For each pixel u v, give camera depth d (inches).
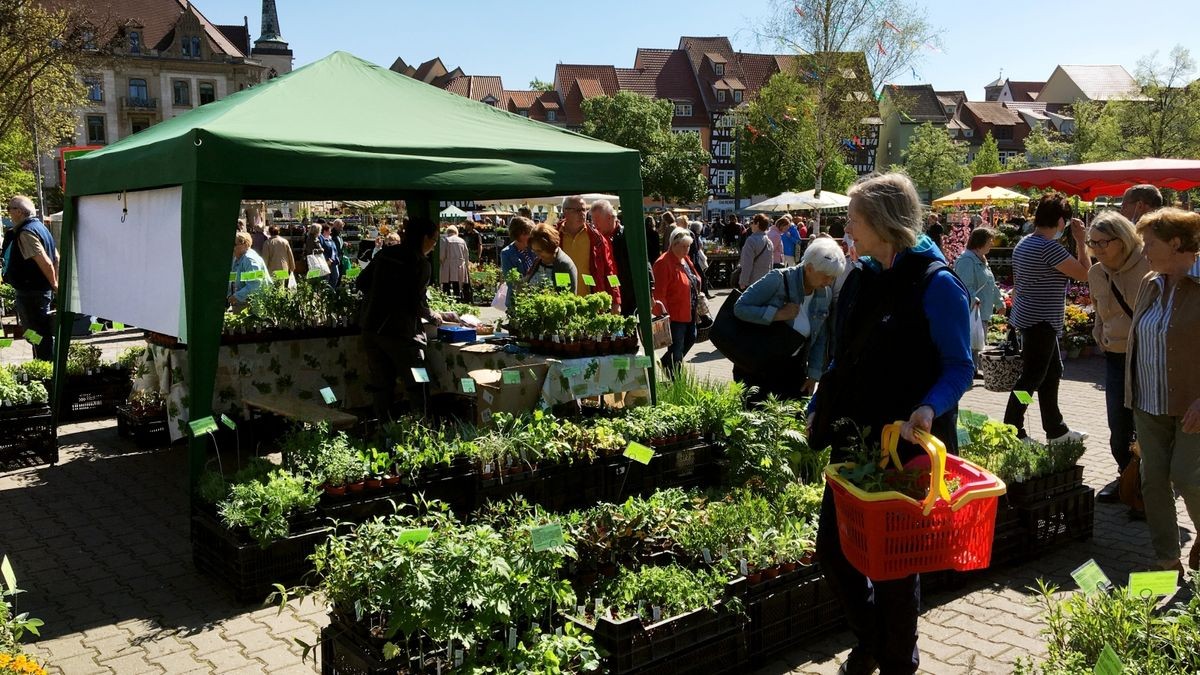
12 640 128.1
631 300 361.1
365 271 280.7
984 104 3531.0
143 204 255.0
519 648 123.5
